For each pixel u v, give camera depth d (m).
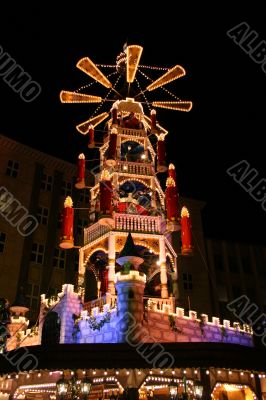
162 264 22.66
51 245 38.72
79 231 40.97
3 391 20.72
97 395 20.17
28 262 36.66
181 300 40.75
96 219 25.42
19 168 39.78
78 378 18.61
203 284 42.88
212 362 16.45
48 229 39.31
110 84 29.73
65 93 28.91
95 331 19.94
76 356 16.72
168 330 19.77
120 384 17.00
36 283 36.56
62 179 42.38
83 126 30.28
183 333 20.31
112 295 21.09
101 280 26.44
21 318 24.95
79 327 20.88
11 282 34.94
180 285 41.59
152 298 21.64
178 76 29.59
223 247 47.16
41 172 41.12
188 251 23.38
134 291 18.86
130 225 23.25
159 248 23.02
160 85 29.67
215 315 42.47
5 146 39.59
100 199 22.12
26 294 35.41
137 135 27.17
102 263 26.64
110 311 19.61
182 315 20.84
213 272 44.88
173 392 17.45
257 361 17.31
